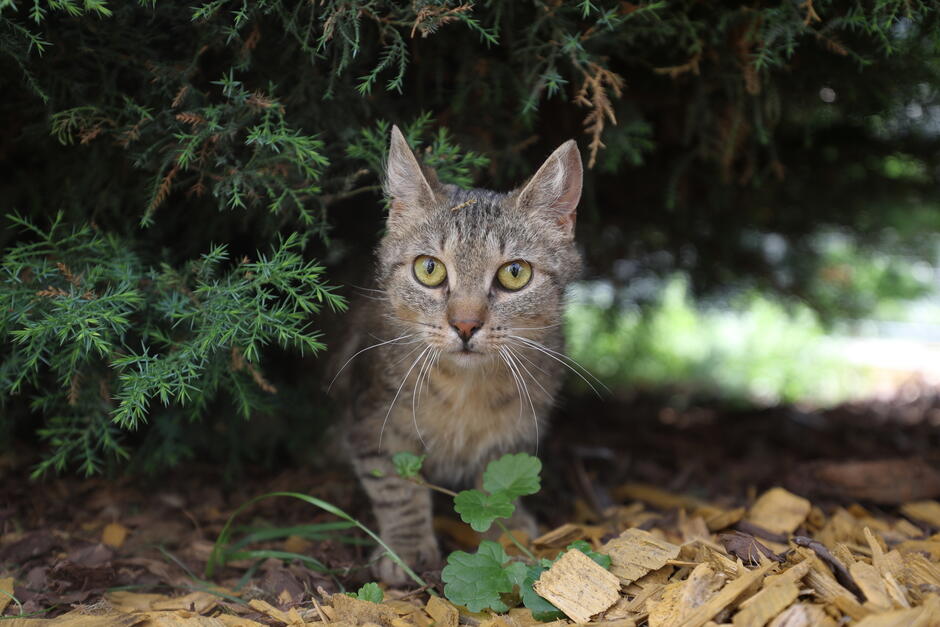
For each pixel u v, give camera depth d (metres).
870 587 0.51
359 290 0.71
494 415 0.64
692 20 0.64
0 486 0.68
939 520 0.65
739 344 1.29
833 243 1.01
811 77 0.69
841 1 0.62
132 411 0.55
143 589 0.58
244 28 0.59
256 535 0.61
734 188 0.83
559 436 0.86
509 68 0.65
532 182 0.61
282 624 0.54
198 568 0.61
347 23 0.56
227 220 0.68
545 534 0.64
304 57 0.61
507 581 0.54
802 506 0.64
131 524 0.66
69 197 0.65
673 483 0.76
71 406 0.62
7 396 0.65
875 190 0.86
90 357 0.60
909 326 1.35
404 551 0.63
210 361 0.58
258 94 0.57
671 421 0.95
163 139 0.59
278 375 0.74
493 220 0.60
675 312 1.33
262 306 0.56
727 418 0.95
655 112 0.75
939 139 0.82
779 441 0.86
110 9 0.57
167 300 0.58
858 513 0.67
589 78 0.59
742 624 0.49
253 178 0.58
